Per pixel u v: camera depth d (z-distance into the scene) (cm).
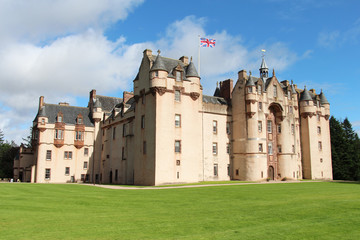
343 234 1324
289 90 6675
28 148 7588
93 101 7819
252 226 1479
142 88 5419
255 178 5612
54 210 1966
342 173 7806
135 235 1313
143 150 5175
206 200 2520
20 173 7575
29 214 1795
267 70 7312
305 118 6962
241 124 5934
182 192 3259
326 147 7262
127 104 6431
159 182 4784
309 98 6969
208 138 5762
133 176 5500
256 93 5897
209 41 6056
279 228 1433
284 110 6316
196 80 5428
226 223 1552
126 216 1767
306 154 6869
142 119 5341
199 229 1421
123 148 6056
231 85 6431
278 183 4794
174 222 1584
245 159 5759
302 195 2789
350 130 8831
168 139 4984
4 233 1338
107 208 2094
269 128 6216
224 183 4878
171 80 5147
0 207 2017
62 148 7100
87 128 7425
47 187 3931
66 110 7519
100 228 1445
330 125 8312
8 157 9075
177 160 5034
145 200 2545
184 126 5200
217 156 5825
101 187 4197
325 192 3077
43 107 7044
